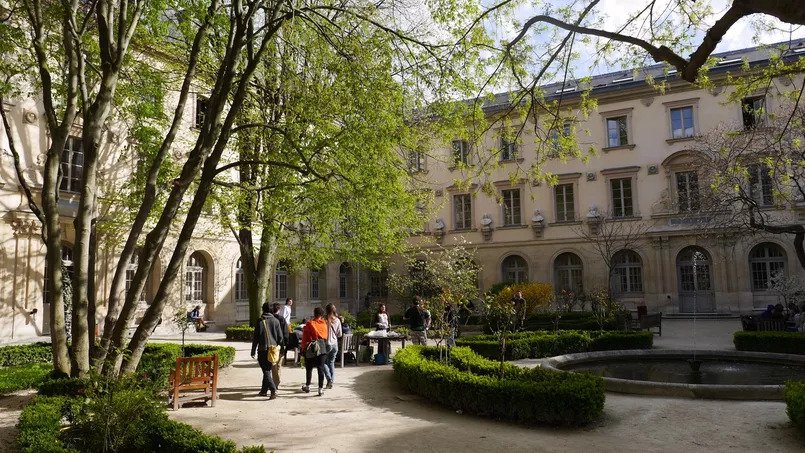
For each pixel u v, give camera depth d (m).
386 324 16.05
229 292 27.19
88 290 10.68
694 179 29.20
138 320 22.67
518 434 7.33
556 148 9.98
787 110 20.97
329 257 20.36
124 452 6.50
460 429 7.62
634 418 8.02
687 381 11.27
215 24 12.83
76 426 6.86
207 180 10.05
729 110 28.45
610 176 31.30
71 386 8.62
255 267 20.86
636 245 30.27
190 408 9.10
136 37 14.44
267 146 15.98
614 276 31.16
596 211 31.27
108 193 21.08
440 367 9.86
